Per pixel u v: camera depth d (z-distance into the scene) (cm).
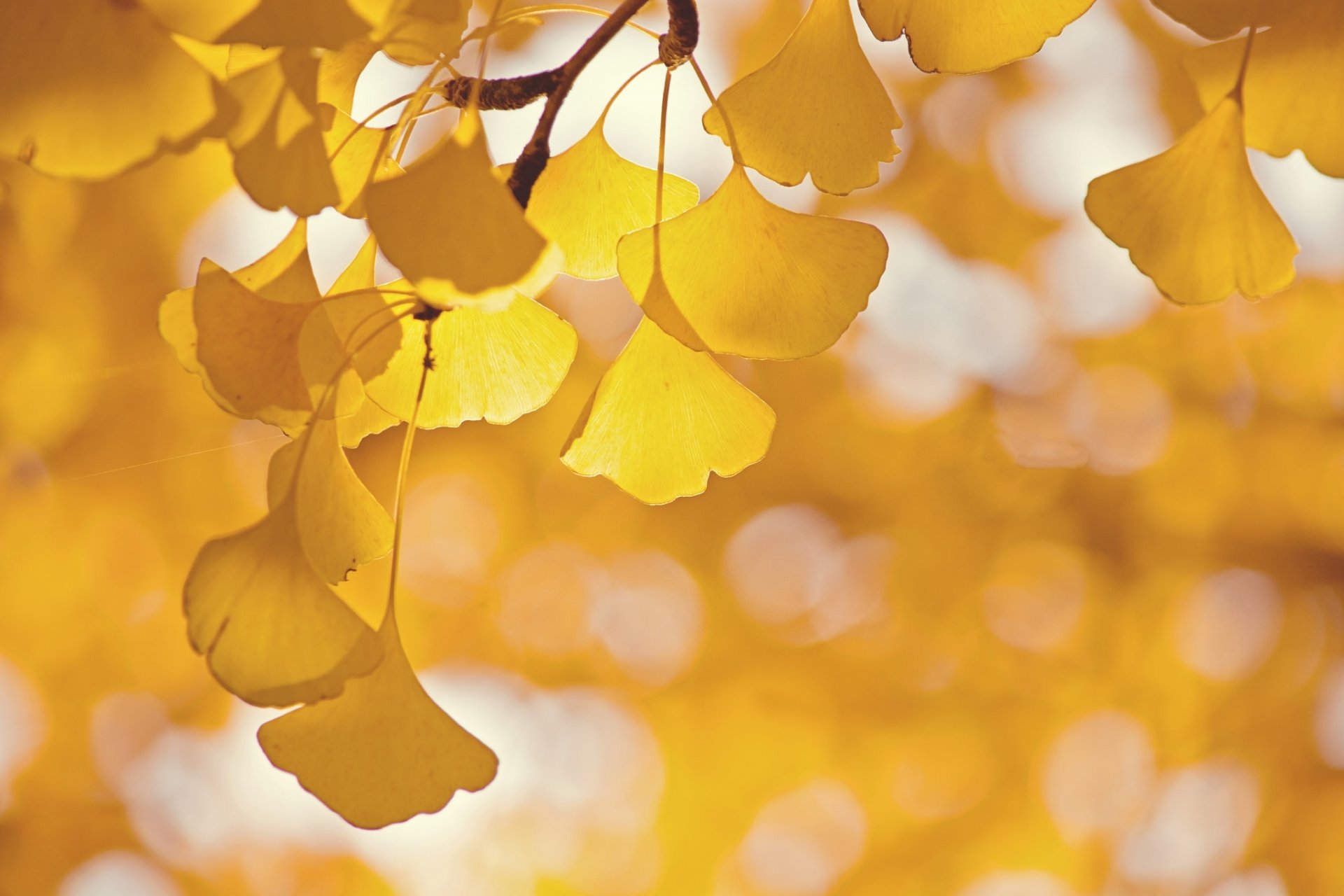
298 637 112
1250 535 292
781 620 334
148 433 297
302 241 117
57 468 294
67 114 110
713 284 118
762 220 119
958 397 325
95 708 322
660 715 348
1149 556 296
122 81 110
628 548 335
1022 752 319
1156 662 310
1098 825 315
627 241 118
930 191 315
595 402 121
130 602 318
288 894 355
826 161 119
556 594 348
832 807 351
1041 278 325
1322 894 271
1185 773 298
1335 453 285
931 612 320
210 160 271
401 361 120
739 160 119
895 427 319
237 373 114
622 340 322
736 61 300
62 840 317
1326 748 284
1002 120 311
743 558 334
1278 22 115
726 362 321
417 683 116
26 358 274
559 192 121
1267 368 302
